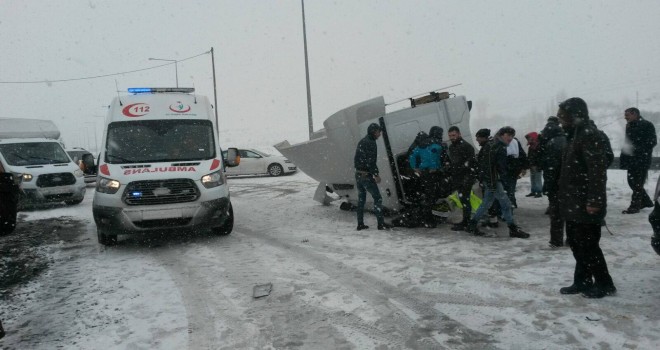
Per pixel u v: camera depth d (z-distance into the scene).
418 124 8.48
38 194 12.16
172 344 3.84
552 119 6.86
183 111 8.48
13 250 7.45
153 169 7.21
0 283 5.69
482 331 3.80
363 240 7.13
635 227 6.66
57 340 4.00
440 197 7.96
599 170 3.98
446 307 4.33
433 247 6.43
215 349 3.73
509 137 6.63
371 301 4.59
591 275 4.33
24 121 16.44
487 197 6.79
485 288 4.70
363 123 8.26
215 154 7.93
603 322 3.75
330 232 7.91
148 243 7.67
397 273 5.39
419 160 7.66
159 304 4.77
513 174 7.98
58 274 6.01
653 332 3.54
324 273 5.56
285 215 10.02
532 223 7.67
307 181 17.62
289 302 4.67
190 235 8.19
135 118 8.19
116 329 4.18
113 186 6.98
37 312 4.67
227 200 7.56
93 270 6.14
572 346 3.44
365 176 7.66
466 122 8.53
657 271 4.80
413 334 3.83
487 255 5.86
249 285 5.26
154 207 6.95
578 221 4.14
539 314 4.01
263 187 16.22
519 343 3.55
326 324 4.11
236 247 7.14
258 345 3.77
